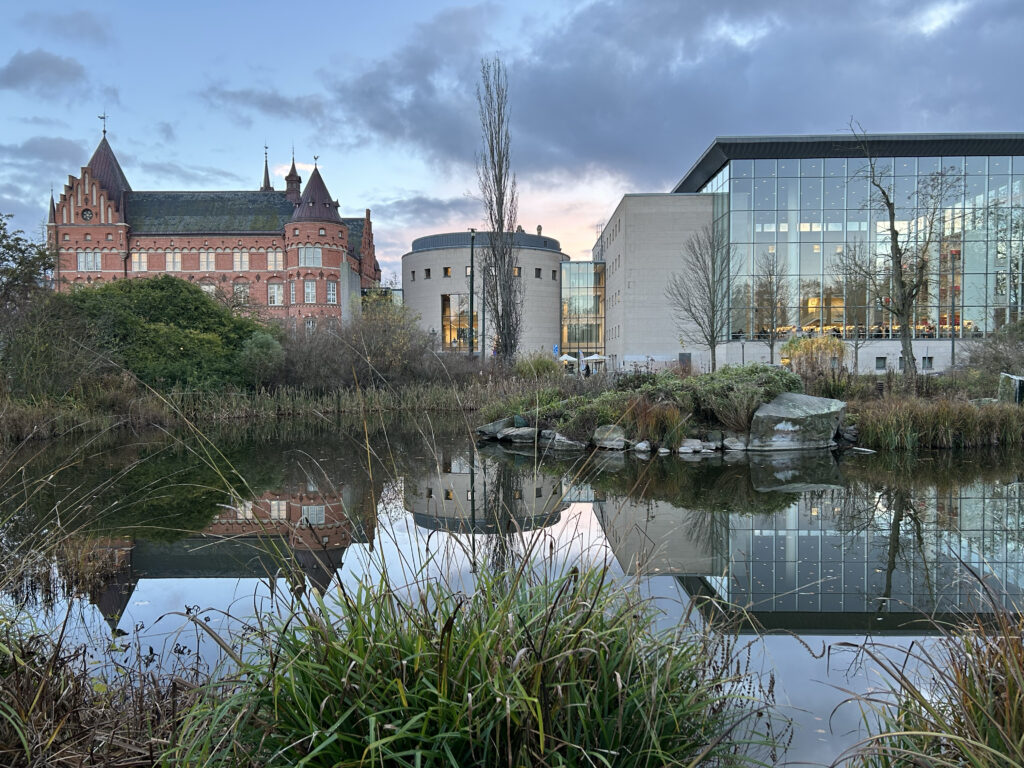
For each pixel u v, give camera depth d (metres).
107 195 48.16
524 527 5.39
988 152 34.06
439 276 52.88
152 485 8.15
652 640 2.23
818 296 34.72
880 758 2.04
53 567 4.60
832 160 34.72
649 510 6.87
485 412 15.51
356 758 1.69
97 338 16.14
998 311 34.03
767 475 9.10
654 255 40.56
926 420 11.80
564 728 1.84
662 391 12.91
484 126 25.61
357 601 1.98
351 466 9.95
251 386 20.59
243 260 48.94
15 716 1.92
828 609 3.98
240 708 1.86
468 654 1.70
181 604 4.02
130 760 1.92
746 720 2.60
